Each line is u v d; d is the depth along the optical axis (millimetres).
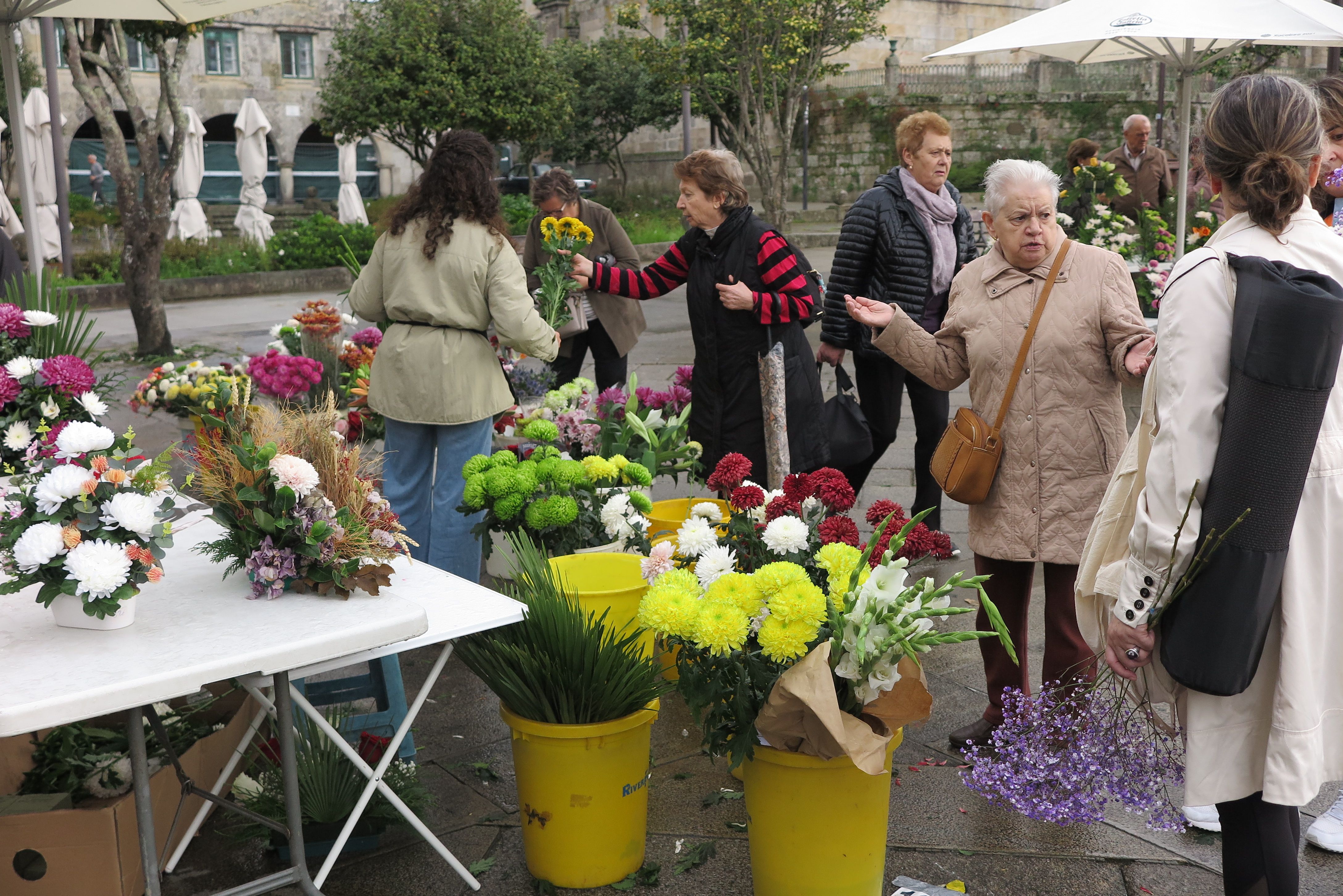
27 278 4625
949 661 4031
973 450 3111
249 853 2840
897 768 3266
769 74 21500
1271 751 2002
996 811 3020
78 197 24672
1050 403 3076
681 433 5047
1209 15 4758
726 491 3098
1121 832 2900
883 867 2527
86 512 2154
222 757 2965
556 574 3035
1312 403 1895
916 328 3316
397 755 3137
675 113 27859
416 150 23734
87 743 2744
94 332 12969
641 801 2736
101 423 3900
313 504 2354
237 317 14820
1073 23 5102
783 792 2412
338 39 23219
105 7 5488
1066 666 3162
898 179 4805
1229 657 1957
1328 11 5004
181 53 11164
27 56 22062
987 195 3146
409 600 2400
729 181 4074
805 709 2260
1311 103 2082
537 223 5949
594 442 4906
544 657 2600
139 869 2549
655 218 25625
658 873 2746
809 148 31266
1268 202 2057
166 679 1947
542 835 2676
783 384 4059
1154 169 9531
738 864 2795
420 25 22297
